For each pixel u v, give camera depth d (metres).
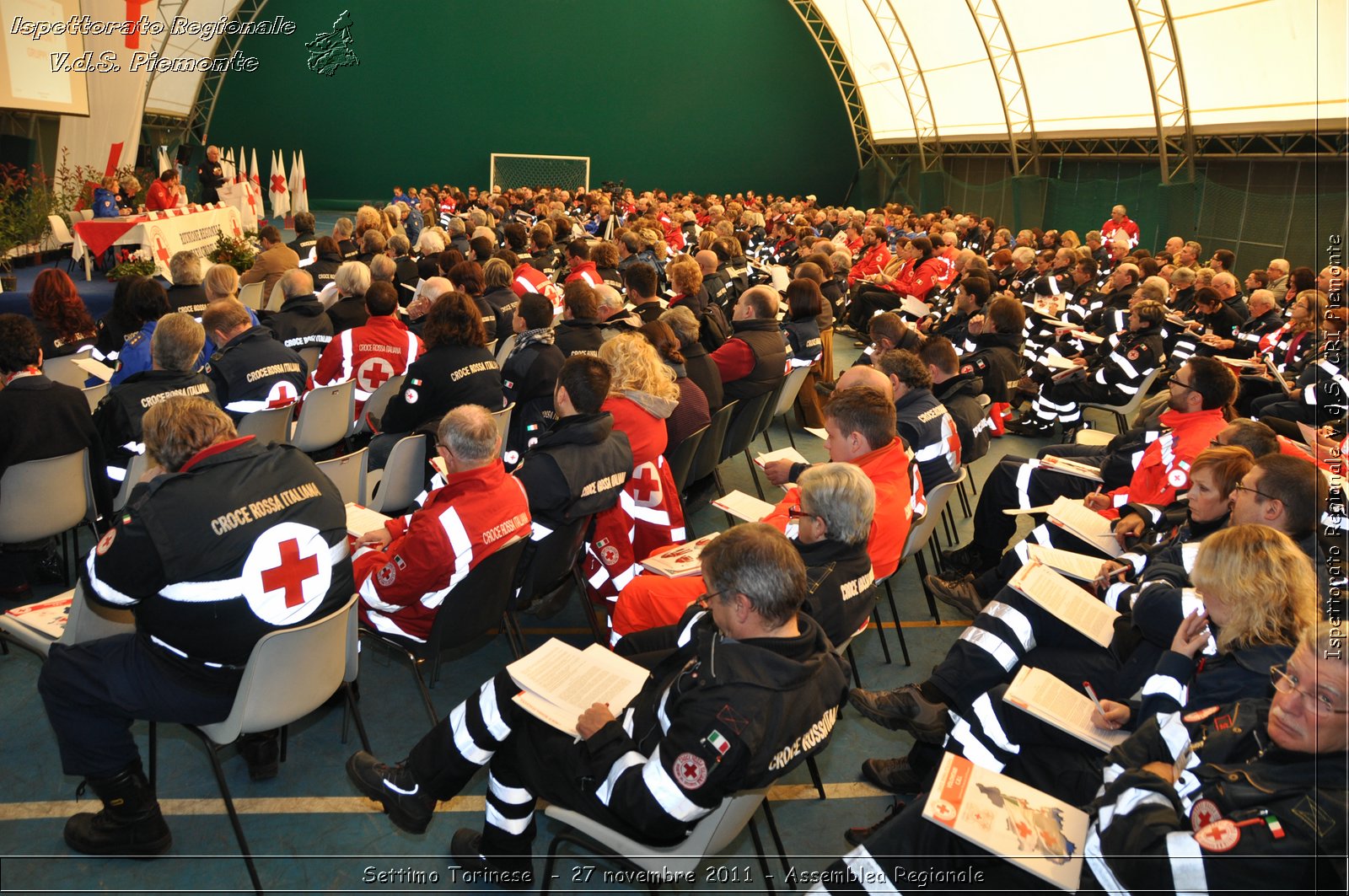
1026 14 16.72
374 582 2.69
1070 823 1.85
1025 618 2.62
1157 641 2.39
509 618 3.16
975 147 20.42
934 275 9.87
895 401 3.81
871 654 3.70
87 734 2.21
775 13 24.00
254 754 2.67
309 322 5.15
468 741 2.15
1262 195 13.67
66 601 2.63
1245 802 1.58
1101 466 4.11
